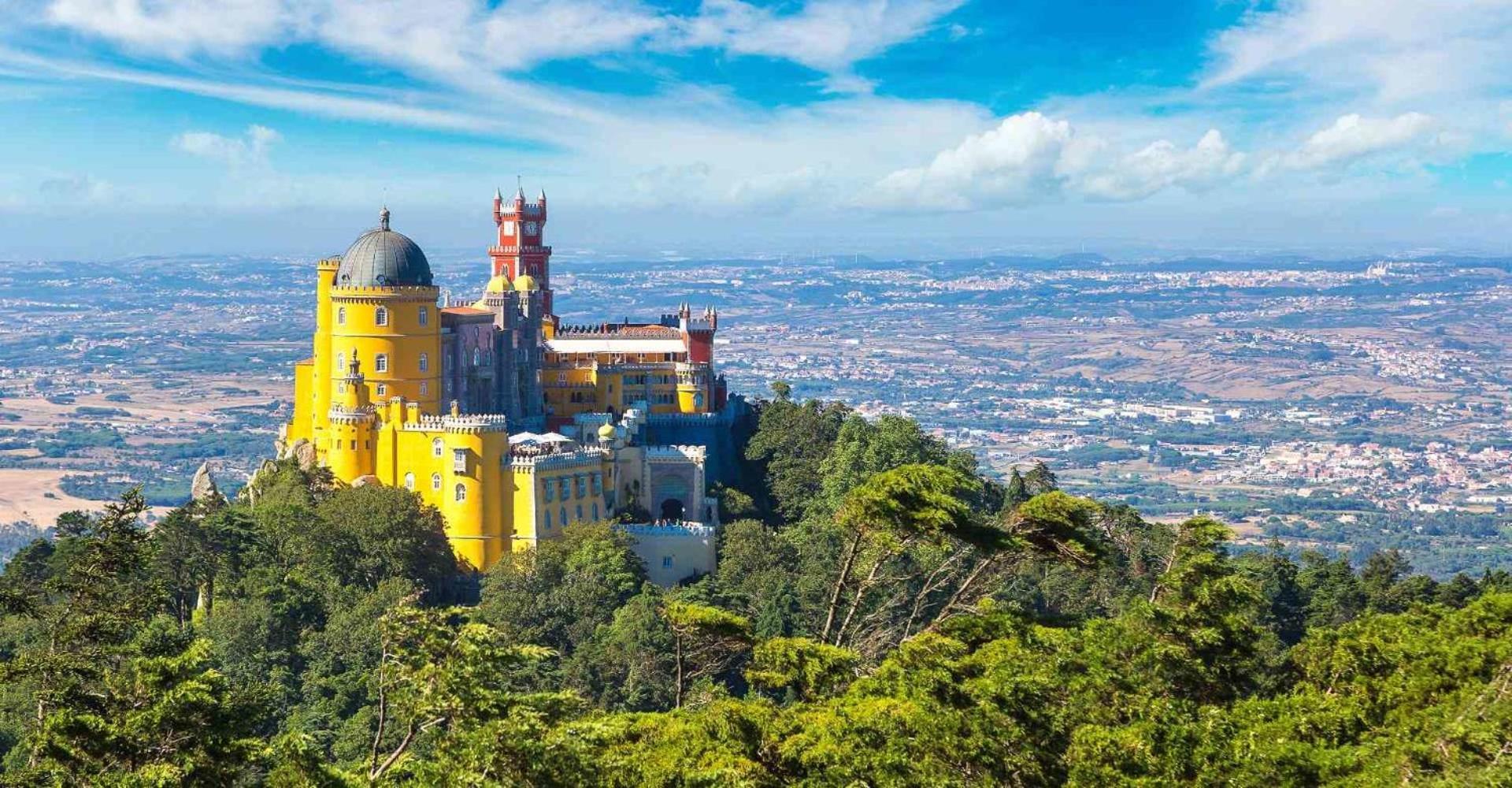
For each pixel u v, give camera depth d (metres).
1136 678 143.50
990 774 123.44
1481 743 125.31
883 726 123.69
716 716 124.69
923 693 128.62
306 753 116.00
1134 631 149.00
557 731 110.06
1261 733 132.38
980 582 164.00
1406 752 127.69
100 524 131.25
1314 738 139.75
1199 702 147.00
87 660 127.56
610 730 114.44
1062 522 143.88
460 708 112.88
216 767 118.62
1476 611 167.62
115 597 145.88
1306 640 170.12
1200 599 152.00
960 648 136.75
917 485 140.75
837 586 147.50
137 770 114.62
